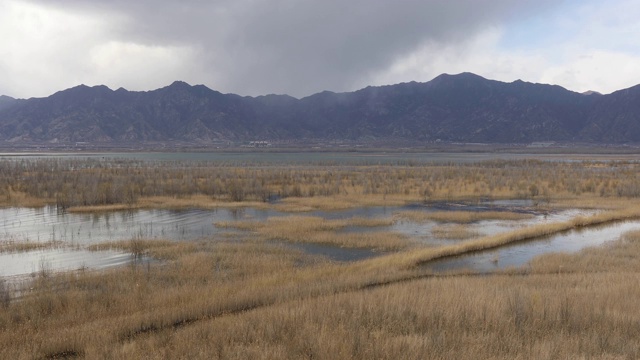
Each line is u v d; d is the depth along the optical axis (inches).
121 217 1403.8
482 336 359.3
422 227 1234.6
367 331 380.8
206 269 748.6
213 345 358.6
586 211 1540.4
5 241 1009.5
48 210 1533.0
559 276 659.4
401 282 634.8
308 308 451.5
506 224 1291.8
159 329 437.1
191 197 1833.2
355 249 963.3
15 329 467.5
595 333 353.1
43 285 655.1
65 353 389.4
